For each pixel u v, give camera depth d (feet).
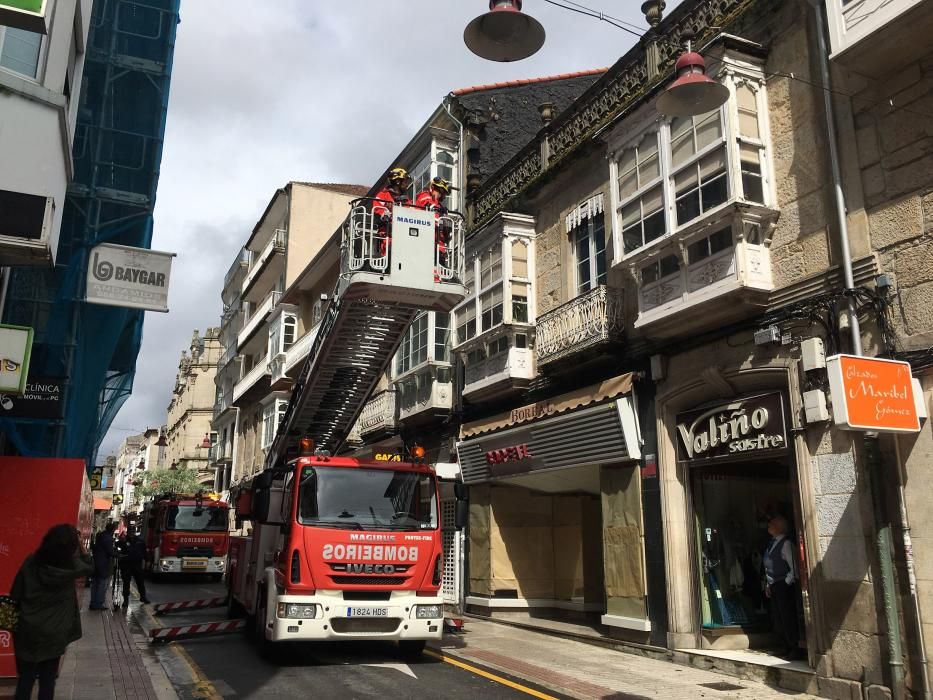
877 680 23.80
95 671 27.81
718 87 21.47
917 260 24.34
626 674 28.78
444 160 58.95
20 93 24.97
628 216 36.40
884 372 23.22
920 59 24.86
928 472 23.16
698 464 32.60
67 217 37.19
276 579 29.91
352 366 36.58
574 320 39.73
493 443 45.88
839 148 27.30
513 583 46.37
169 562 80.28
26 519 24.89
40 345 35.19
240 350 125.59
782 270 29.22
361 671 28.71
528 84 62.34
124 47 40.32
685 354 33.35
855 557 25.02
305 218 100.17
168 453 240.32
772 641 33.04
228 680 26.96
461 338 51.01
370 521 30.66
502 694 24.85
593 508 46.88
